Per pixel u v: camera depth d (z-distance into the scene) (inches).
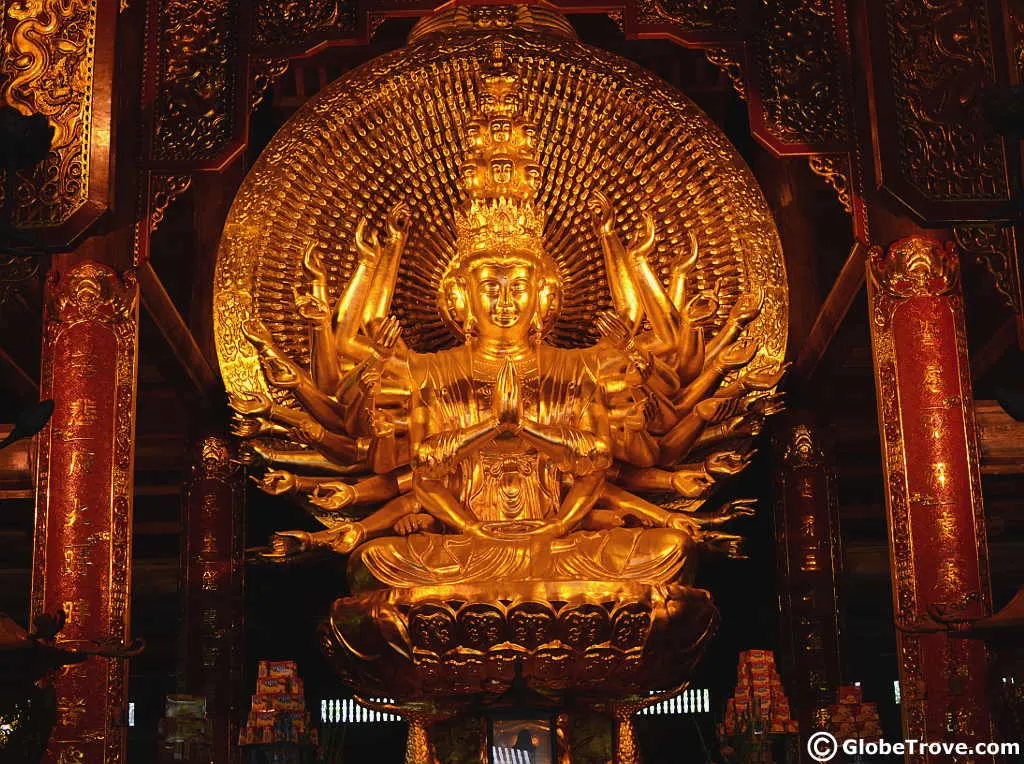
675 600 322.0
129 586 305.9
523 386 369.1
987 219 319.9
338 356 354.6
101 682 295.9
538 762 341.4
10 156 238.4
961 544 309.7
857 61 344.5
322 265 384.2
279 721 349.7
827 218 438.9
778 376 363.9
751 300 366.3
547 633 315.6
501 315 371.6
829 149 345.1
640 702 343.9
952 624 277.3
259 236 382.3
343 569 491.2
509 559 332.2
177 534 507.5
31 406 226.8
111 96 322.7
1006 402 235.1
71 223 313.1
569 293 401.1
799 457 434.0
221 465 423.5
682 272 371.9
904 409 320.2
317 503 351.9
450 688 327.3
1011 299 323.3
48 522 306.2
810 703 416.2
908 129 326.6
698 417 360.8
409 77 390.9
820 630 422.3
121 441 312.8
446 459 341.7
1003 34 331.3
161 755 359.3
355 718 485.7
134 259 327.9
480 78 391.2
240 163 452.1
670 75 481.4
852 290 359.9
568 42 392.8
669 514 350.0
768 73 354.0
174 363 383.2
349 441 358.6
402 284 401.1
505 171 382.6
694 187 392.5
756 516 495.8
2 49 325.4
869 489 508.4
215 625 411.5
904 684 305.0
